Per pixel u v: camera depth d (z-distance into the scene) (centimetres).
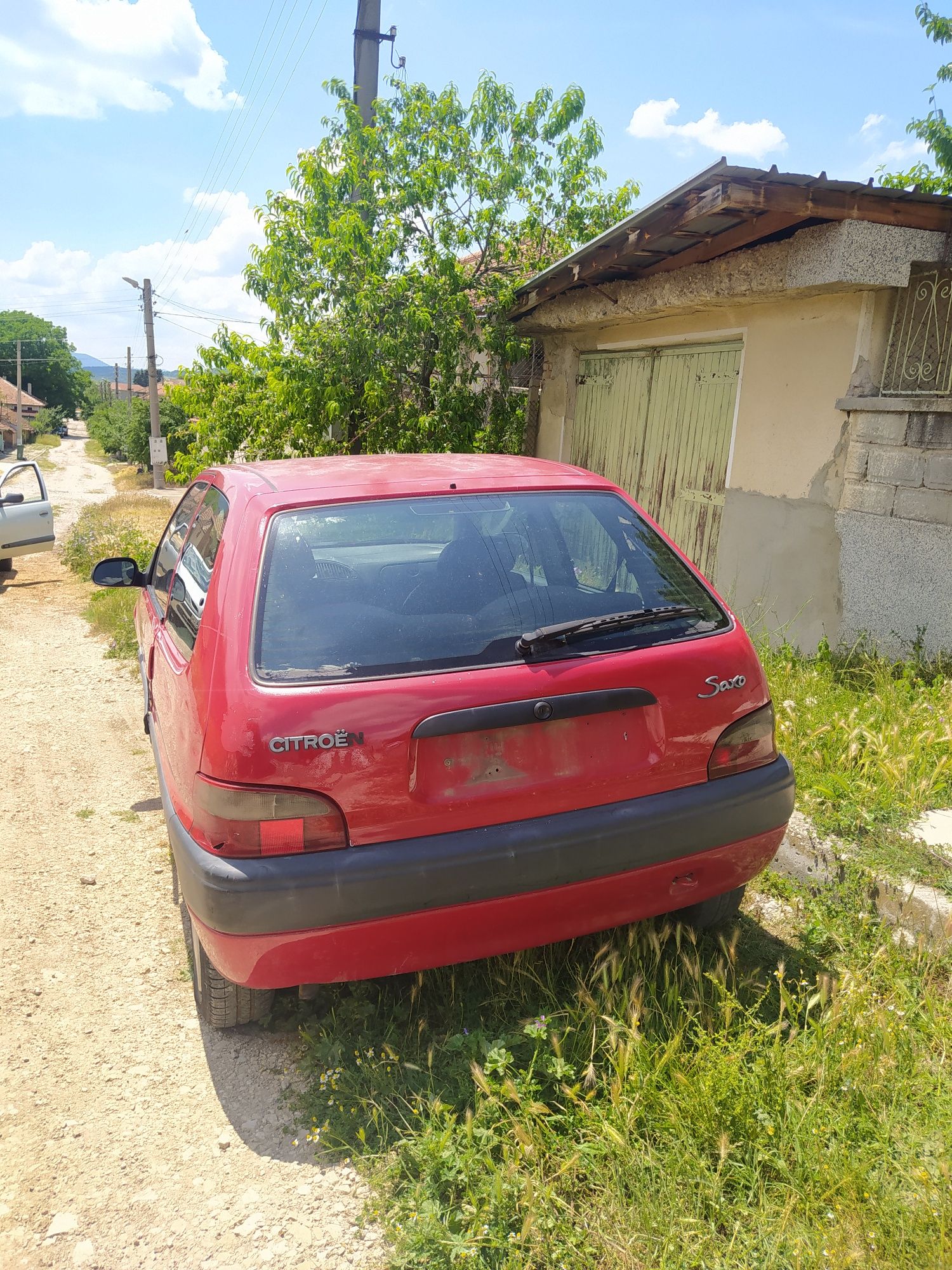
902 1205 196
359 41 1134
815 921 313
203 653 249
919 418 513
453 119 968
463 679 237
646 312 703
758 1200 206
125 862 416
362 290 899
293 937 224
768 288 559
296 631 242
